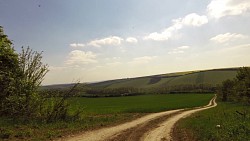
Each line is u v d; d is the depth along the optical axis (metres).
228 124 23.61
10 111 23.67
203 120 30.72
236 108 46.41
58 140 16.47
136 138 18.92
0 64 23.89
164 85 189.88
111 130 22.62
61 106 26.98
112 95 134.88
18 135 16.97
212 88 153.00
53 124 23.64
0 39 24.38
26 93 24.27
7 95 23.53
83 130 21.61
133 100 102.81
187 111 54.38
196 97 116.06
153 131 23.30
